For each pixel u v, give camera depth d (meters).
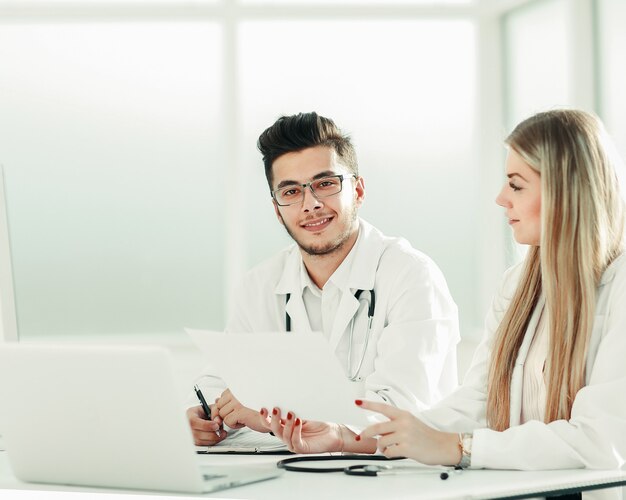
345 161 2.13
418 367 2.06
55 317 4.90
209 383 2.17
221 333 1.58
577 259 1.67
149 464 1.38
